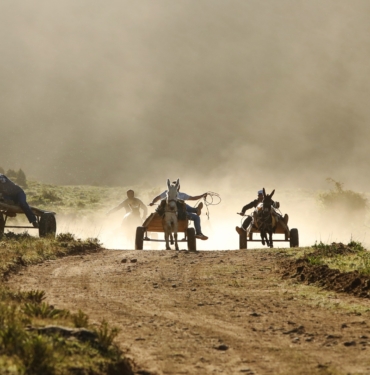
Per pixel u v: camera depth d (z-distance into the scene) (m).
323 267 41.78
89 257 51.25
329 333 27.36
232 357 23.50
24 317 24.08
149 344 24.98
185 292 36.88
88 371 19.30
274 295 36.16
